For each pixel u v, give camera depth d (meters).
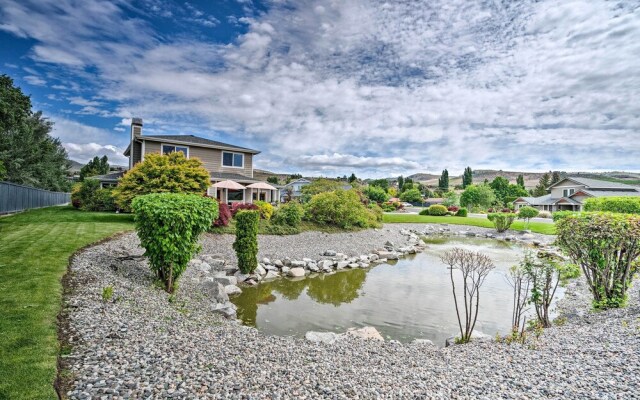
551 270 7.07
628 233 6.76
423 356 5.27
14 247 8.77
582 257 7.58
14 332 4.23
